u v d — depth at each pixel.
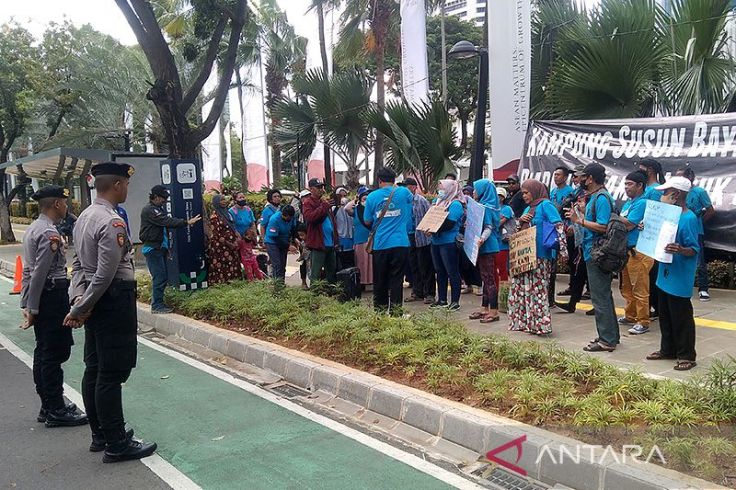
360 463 3.98
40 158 16.88
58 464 4.09
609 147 9.52
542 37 12.14
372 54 23.42
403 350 5.50
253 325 7.35
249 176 26.77
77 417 4.83
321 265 8.84
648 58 9.85
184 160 9.23
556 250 6.47
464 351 5.56
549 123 10.27
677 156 8.78
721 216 8.20
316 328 6.38
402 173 13.45
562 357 5.05
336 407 5.07
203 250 9.41
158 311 8.56
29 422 4.90
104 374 4.01
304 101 16.41
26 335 8.11
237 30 10.83
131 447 4.16
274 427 4.64
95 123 24.38
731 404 3.89
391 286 7.27
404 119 12.93
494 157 10.98
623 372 4.69
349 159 17.12
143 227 8.44
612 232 5.57
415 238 8.73
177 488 3.70
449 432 4.27
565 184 8.04
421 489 3.61
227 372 6.17
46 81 21.73
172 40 20.27
